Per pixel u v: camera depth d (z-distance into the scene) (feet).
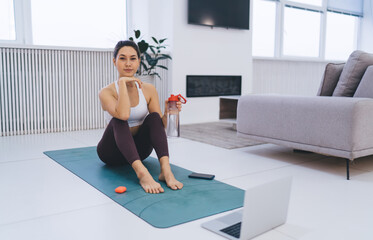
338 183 6.90
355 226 4.84
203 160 8.70
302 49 21.65
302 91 21.25
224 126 14.82
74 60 13.24
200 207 5.38
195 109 15.96
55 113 13.16
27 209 5.34
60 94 13.16
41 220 4.92
